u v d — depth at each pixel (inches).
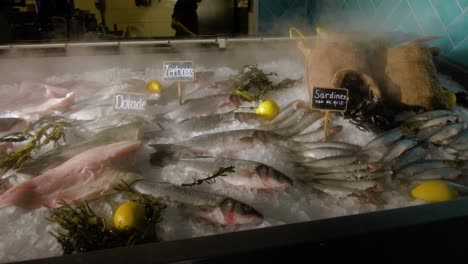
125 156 66.9
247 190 63.1
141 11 240.4
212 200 56.2
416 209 46.3
